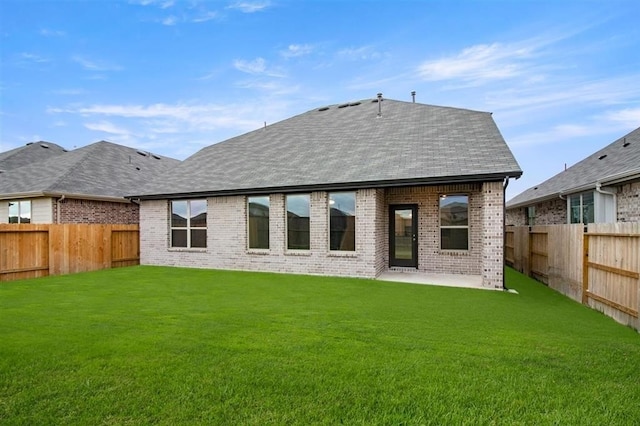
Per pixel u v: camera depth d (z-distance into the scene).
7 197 14.91
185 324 5.32
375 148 12.16
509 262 14.14
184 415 2.86
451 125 12.93
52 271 11.09
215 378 3.47
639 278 5.22
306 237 11.28
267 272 11.49
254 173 12.64
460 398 3.10
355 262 10.52
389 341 4.54
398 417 2.83
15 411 2.92
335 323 5.40
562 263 8.34
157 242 13.69
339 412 2.89
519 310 6.43
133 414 2.88
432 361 3.88
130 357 3.99
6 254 10.05
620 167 10.77
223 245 12.48
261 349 4.24
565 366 3.77
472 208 10.97
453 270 11.11
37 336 4.72
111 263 13.05
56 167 17.61
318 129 15.42
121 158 20.34
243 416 2.84
